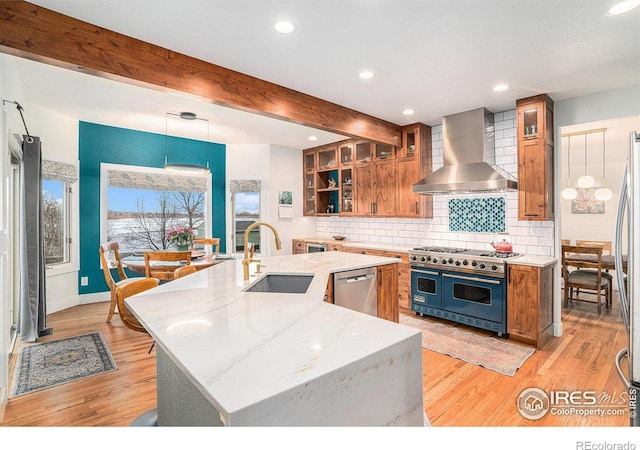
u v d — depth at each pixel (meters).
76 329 3.74
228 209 5.96
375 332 1.21
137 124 4.79
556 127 3.62
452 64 2.73
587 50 2.51
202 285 2.08
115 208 5.04
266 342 1.12
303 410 0.85
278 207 6.15
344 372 0.95
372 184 5.12
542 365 2.91
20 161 3.44
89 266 4.81
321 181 6.28
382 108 3.85
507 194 4.05
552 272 3.58
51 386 2.53
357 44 2.41
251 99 2.92
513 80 3.06
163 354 1.53
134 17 2.06
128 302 1.65
